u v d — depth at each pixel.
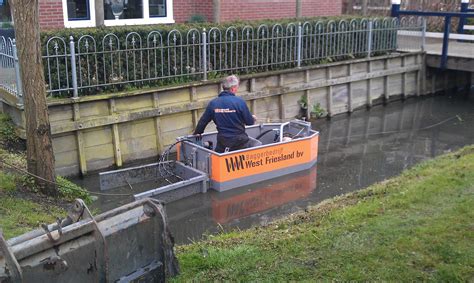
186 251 4.55
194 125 9.66
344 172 8.52
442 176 6.18
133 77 9.09
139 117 8.80
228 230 6.30
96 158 8.52
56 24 10.56
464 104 14.04
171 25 10.04
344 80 12.43
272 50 11.02
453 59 14.07
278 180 8.02
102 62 8.66
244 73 10.65
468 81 16.34
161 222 3.60
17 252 2.87
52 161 6.22
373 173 8.47
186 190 7.20
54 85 8.25
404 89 14.27
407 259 4.02
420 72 14.60
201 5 12.83
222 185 7.41
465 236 4.34
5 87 8.38
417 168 7.58
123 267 3.47
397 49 14.23
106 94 8.53
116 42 8.75
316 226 5.04
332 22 12.14
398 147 10.07
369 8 19.88
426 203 5.22
